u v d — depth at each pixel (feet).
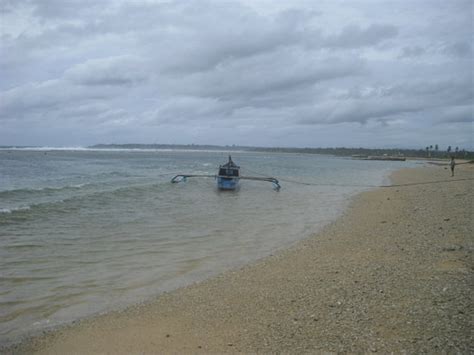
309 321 19.85
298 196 82.89
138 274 29.35
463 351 15.80
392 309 20.47
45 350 17.98
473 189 87.10
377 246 35.58
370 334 17.94
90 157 327.26
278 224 49.83
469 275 25.14
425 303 20.84
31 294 24.95
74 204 62.75
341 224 49.03
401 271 27.09
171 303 23.54
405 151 655.35
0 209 54.90
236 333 19.13
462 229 40.93
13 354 17.62
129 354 17.47
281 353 16.84
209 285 26.71
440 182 113.19
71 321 21.15
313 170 198.59
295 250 36.22
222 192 89.97
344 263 30.40
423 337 17.20
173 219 52.54
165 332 19.61
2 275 28.35
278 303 22.70
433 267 27.61
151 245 38.22
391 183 114.73
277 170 195.52
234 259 33.65
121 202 67.41
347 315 20.21
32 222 47.98
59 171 143.95
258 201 74.02
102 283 27.22
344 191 92.79
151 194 80.89
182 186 100.01
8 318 21.48
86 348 18.10
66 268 30.42
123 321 21.07
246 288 25.76
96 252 35.24
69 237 40.65
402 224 45.88
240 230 45.93
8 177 115.03
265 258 33.73
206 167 199.82
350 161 387.55
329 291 24.00
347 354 16.33
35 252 34.65
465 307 19.99
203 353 17.30
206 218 53.93
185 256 34.47
